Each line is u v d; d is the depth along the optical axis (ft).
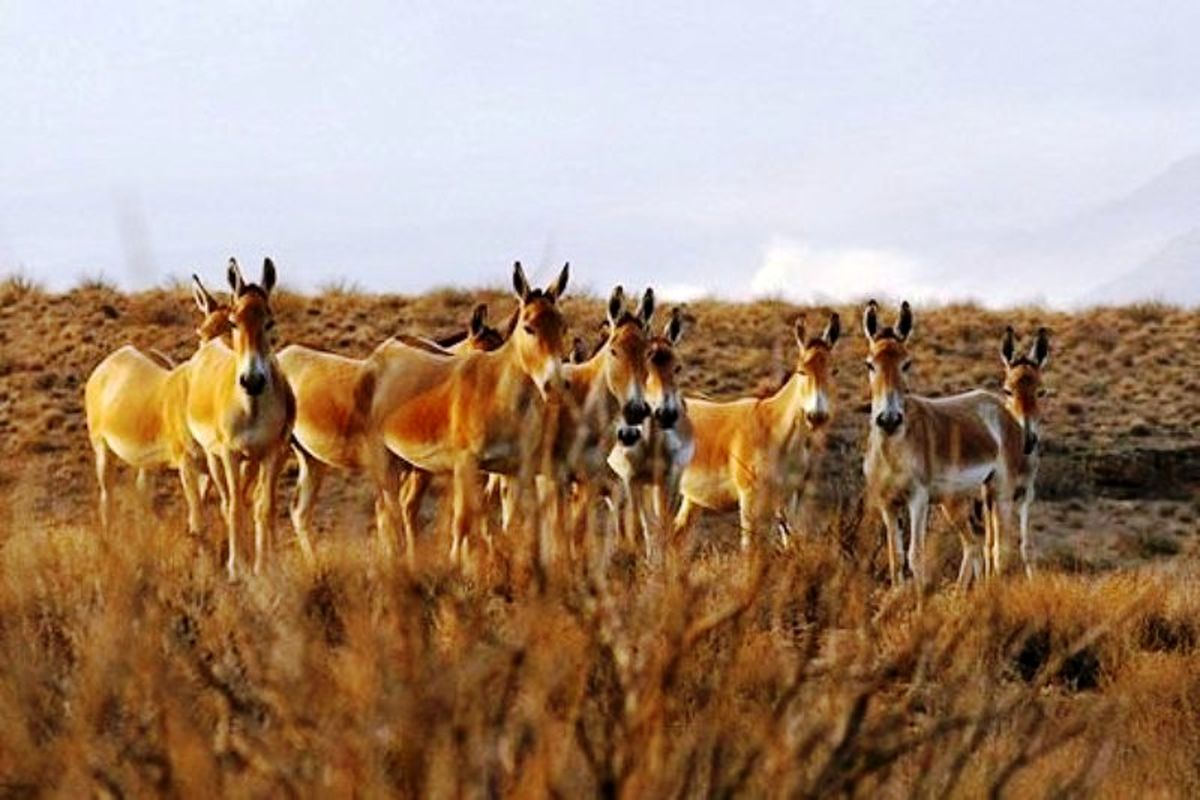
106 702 73.56
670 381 253.44
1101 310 619.26
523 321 225.15
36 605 90.22
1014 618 183.93
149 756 70.44
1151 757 124.88
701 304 615.98
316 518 267.39
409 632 70.38
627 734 71.00
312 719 70.74
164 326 514.27
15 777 70.54
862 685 82.69
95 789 70.28
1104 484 463.83
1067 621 184.96
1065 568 355.36
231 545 210.38
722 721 75.36
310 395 246.27
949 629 102.37
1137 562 374.84
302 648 73.61
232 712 75.77
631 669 73.36
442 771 67.77
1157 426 500.33
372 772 67.77
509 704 71.67
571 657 73.46
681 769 71.61
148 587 79.20
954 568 312.29
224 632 85.46
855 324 586.86
